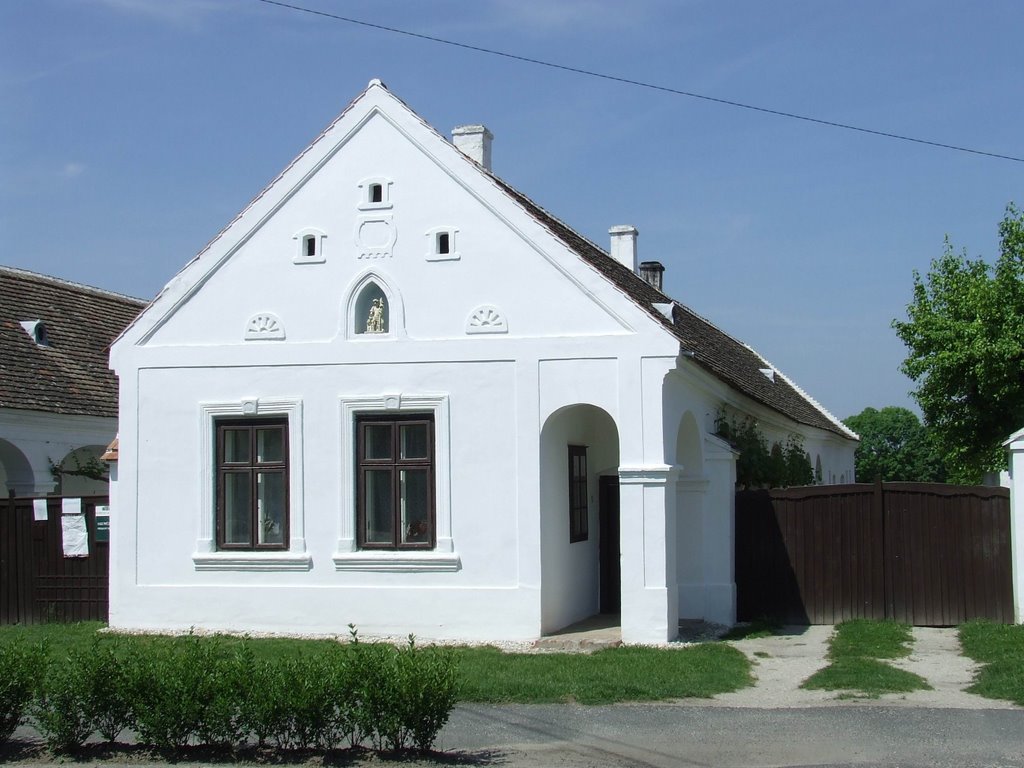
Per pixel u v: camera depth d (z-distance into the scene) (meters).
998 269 32.44
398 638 16.72
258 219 17.66
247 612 17.41
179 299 17.89
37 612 19.20
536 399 16.53
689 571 18.59
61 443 24.48
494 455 16.66
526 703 12.17
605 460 19.27
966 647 15.63
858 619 18.25
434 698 10.01
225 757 10.05
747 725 11.12
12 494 23.73
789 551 18.72
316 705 10.01
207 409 17.70
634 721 11.34
